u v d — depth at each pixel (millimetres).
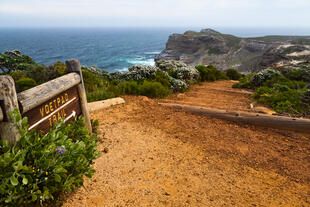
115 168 3850
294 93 8383
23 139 2389
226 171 4004
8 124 2289
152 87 9734
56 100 3398
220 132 5766
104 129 5641
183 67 15312
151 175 3730
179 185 3469
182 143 5121
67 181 2469
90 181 3312
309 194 3338
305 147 4949
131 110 7332
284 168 4145
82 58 127438
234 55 132750
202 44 148375
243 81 15391
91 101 8133
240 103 8930
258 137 5477
